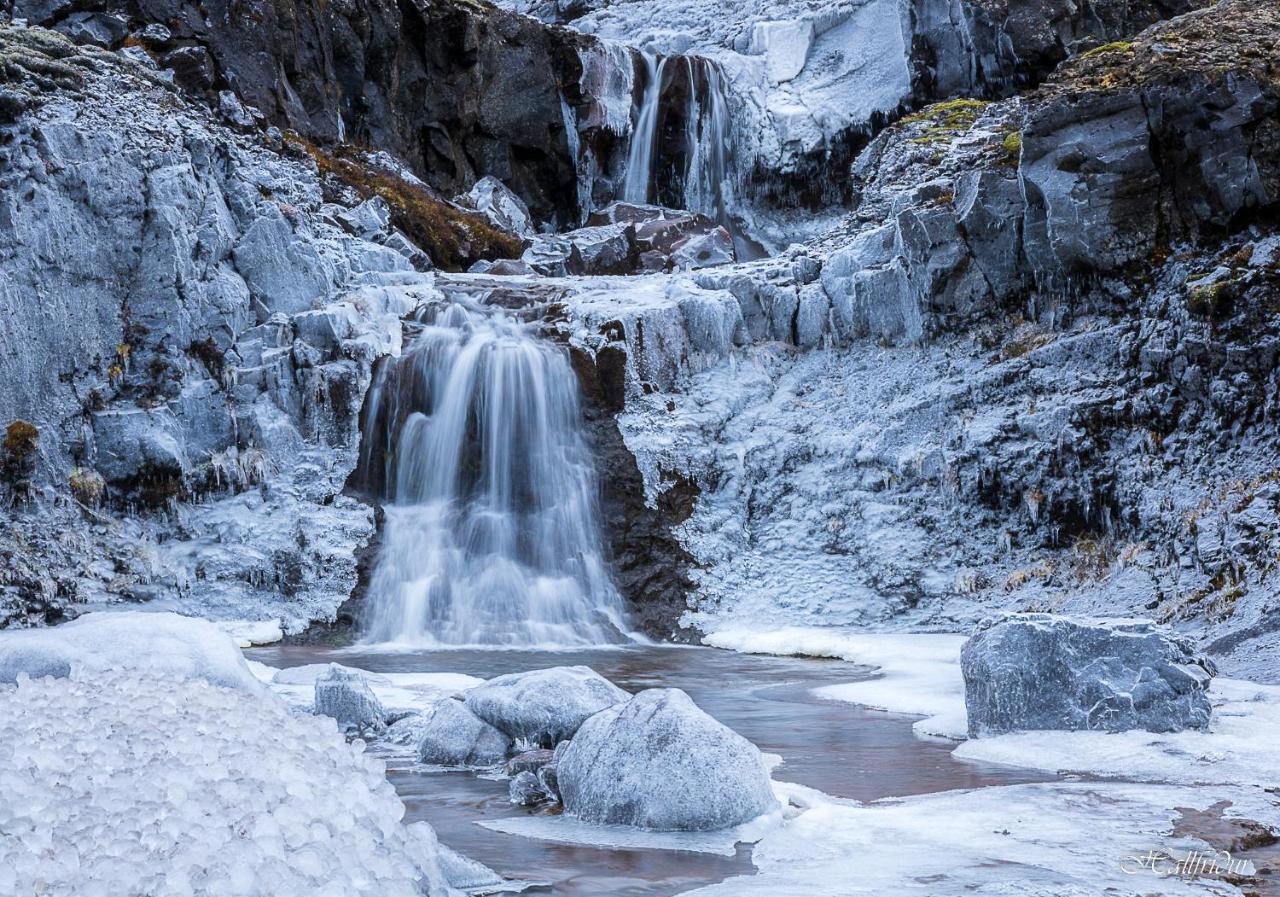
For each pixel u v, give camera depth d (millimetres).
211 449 16469
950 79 26297
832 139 27562
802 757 7543
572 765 6160
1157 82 15352
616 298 18562
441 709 7668
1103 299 16109
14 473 15023
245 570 15305
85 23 19547
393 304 18344
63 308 15953
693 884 4801
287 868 3260
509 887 4738
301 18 22312
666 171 27922
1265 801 6160
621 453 16641
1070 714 7938
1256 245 14586
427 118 25062
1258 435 13828
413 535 16125
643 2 33188
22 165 15961
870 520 16016
